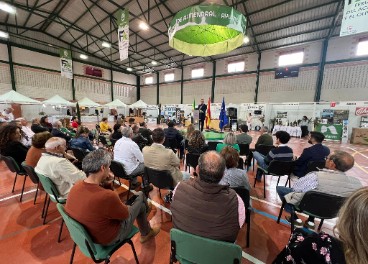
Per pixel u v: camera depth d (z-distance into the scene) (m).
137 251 1.61
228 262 0.87
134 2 7.64
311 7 6.66
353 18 2.78
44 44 11.84
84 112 14.39
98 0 7.87
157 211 2.24
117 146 2.48
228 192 0.98
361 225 0.47
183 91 14.43
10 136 2.46
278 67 9.90
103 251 1.16
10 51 10.77
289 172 2.52
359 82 7.93
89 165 1.08
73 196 1.08
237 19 2.51
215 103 11.90
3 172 3.48
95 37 11.02
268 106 10.05
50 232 1.82
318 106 8.59
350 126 7.91
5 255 1.53
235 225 0.93
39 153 2.12
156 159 2.09
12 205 2.31
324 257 0.57
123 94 17.00
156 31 9.73
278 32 8.46
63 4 8.43
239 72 11.36
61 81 13.09
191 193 0.99
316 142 2.38
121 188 2.84
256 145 3.56
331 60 8.45
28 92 11.67
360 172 3.85
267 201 2.52
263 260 1.52
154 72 16.25
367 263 0.47
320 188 1.47
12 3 7.77
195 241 0.90
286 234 1.84
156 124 14.23
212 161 1.02
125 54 4.98
